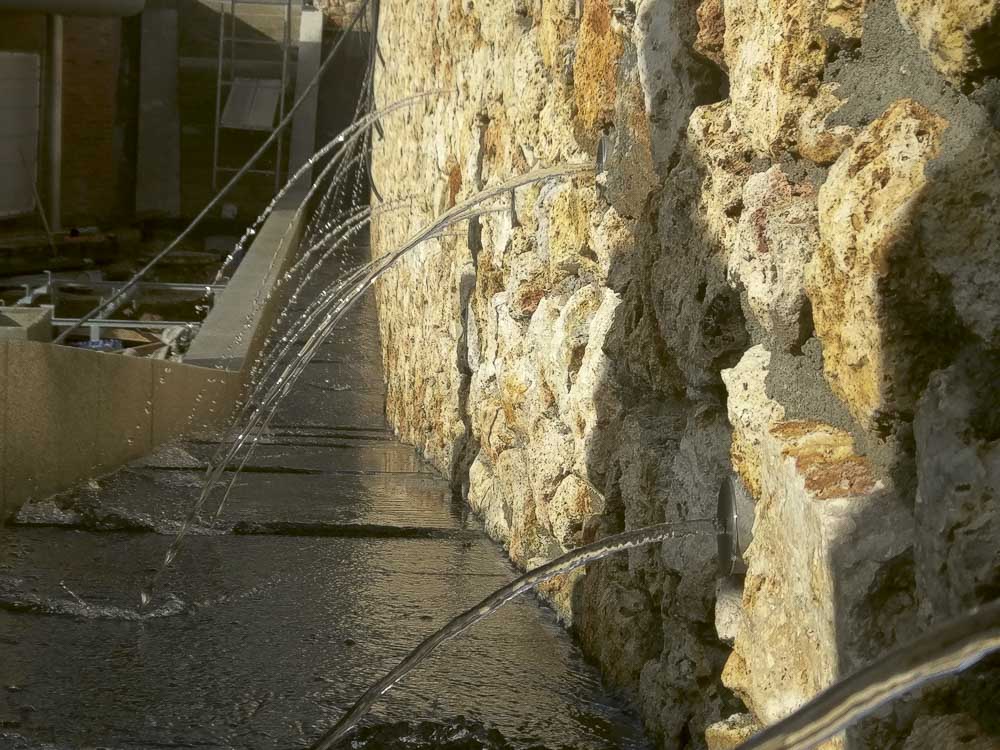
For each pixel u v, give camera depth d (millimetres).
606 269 2855
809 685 1363
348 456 6531
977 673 1056
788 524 1418
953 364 1141
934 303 1151
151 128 23500
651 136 2420
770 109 1593
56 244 21094
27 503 4512
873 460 1331
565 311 3080
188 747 2391
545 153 3623
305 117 22969
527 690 2701
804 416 1557
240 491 5109
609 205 2877
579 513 3002
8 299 17422
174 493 5023
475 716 2555
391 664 2902
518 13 4102
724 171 1819
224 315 9586
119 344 11531
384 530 4379
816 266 1387
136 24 23156
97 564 3781
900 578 1232
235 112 23016
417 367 7062
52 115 21891
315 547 4102
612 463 2758
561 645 3045
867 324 1236
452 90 5961
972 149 1121
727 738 1673
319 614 3305
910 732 1155
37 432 4625
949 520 1068
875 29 1382
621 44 2725
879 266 1199
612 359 2680
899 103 1269
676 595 2160
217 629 3156
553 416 3340
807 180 1577
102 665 2854
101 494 4875
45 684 2719
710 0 1950
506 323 4039
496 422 4289
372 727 2459
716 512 1964
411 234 8258
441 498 5117
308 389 9531
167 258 21828
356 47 23531
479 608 1808
